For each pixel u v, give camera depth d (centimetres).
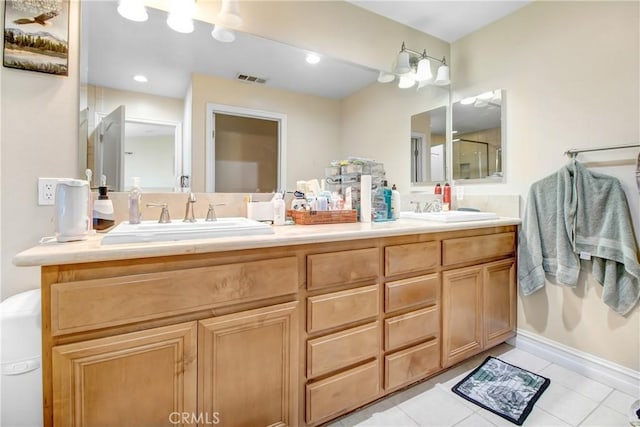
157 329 91
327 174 196
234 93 166
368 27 205
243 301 104
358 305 130
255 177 173
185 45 152
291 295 116
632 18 153
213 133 161
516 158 202
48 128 120
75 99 125
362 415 139
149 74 144
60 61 122
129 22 139
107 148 135
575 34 174
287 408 114
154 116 146
